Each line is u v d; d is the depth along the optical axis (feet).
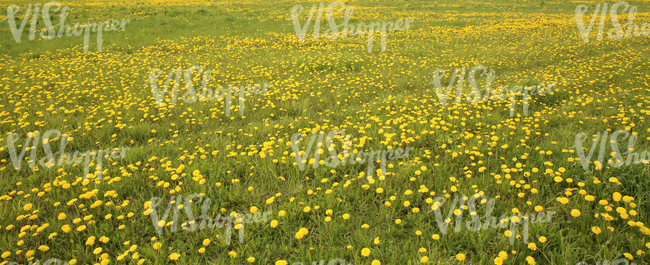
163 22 59.21
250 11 76.18
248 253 9.79
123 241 10.28
